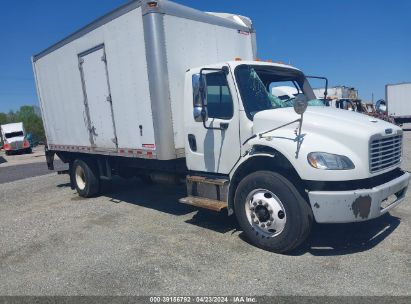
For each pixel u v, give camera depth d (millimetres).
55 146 9102
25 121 60531
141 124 5969
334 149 4098
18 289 4078
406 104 30250
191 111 5547
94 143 7422
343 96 26047
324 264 4082
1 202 8992
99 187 8406
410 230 4871
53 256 4957
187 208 6840
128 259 4625
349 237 4797
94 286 3980
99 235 5645
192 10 5906
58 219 6773
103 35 6516
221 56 6449
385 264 3963
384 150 4422
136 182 9969
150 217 6395
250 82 5164
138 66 5816
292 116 4512
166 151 5574
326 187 4121
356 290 3486
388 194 4258
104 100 6824
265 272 3992
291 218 4238
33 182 12031
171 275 4086
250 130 4820
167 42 5504
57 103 8594
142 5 5469
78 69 7465
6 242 5730
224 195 5078
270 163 4680
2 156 34656
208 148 5355
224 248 4746
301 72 6250
